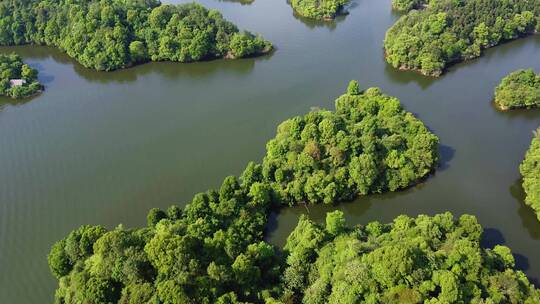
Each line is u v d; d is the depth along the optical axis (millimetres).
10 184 175750
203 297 108000
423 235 122125
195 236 124375
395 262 102625
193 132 198000
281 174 153875
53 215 160750
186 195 165000
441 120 195000
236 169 175125
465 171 167500
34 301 131250
